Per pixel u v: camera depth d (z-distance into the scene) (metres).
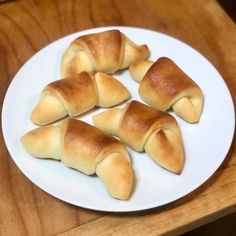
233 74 0.37
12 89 0.33
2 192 0.29
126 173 0.27
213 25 0.41
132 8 0.43
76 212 0.28
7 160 0.31
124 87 0.33
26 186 0.30
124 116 0.30
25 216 0.28
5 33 0.40
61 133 0.29
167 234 0.28
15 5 0.43
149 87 0.32
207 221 0.29
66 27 0.41
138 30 0.38
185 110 0.31
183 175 0.29
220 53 0.38
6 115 0.32
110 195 0.27
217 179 0.30
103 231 0.28
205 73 0.35
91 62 0.34
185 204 0.29
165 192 0.28
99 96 0.32
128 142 0.30
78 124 0.29
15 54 0.38
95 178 0.29
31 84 0.34
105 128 0.31
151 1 0.43
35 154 0.29
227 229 0.40
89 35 0.35
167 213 0.28
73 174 0.29
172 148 0.29
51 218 0.28
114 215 0.28
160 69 0.32
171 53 0.36
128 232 0.28
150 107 0.31
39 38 0.40
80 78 0.32
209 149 0.30
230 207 0.29
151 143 0.29
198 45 0.39
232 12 0.60
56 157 0.29
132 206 0.27
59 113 0.32
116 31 0.35
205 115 0.32
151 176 0.29
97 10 0.42
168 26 0.41
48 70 0.35
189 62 0.36
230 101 0.32
